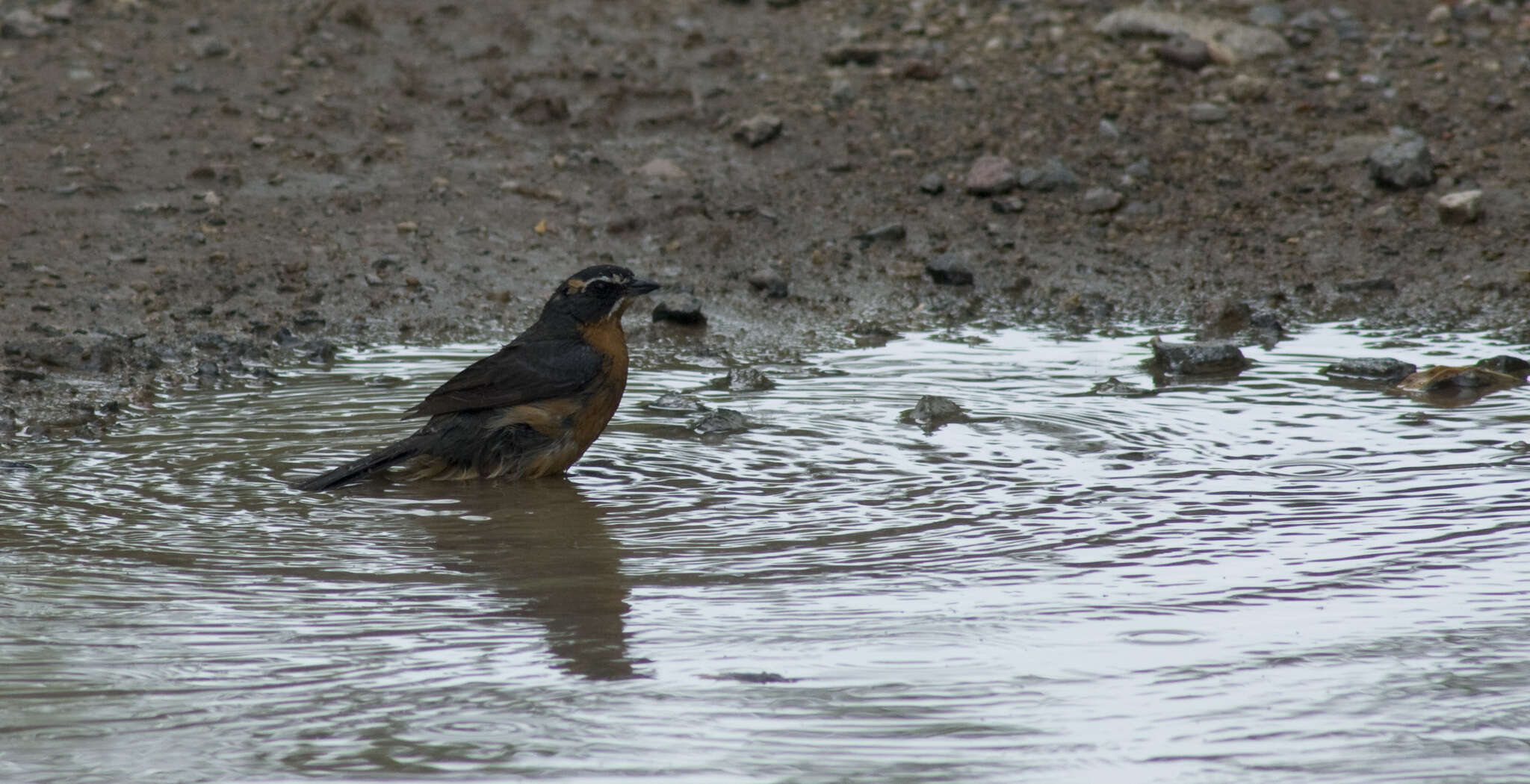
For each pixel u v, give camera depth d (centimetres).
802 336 1562
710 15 2277
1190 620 836
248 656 792
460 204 1828
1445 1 2241
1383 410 1275
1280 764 674
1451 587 881
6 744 693
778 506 1055
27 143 1898
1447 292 1631
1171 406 1294
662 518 1035
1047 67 2120
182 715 723
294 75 2083
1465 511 1016
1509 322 1550
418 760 680
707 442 1218
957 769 670
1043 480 1101
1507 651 789
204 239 1720
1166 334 1557
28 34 2167
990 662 781
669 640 813
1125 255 1741
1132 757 681
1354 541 962
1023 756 681
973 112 2020
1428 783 657
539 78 2095
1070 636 815
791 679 762
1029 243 1770
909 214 1830
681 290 1678
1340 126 1948
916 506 1048
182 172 1855
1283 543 962
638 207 1830
